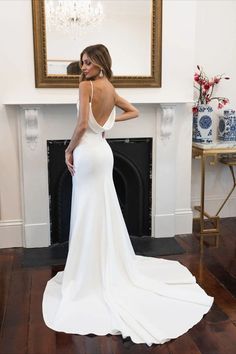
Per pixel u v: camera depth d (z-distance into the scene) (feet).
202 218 11.94
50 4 10.62
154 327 7.69
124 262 9.10
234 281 9.66
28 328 7.81
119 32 11.12
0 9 10.42
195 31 12.62
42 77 10.87
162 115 11.62
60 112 11.20
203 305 8.52
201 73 13.03
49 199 11.71
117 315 8.01
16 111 11.02
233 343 7.33
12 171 11.38
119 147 11.86
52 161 11.52
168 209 12.39
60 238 11.97
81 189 8.84
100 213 8.75
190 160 12.37
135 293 8.82
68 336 7.55
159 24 11.23
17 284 9.55
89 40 11.00
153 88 11.63
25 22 10.59
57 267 10.43
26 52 10.75
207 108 12.22
